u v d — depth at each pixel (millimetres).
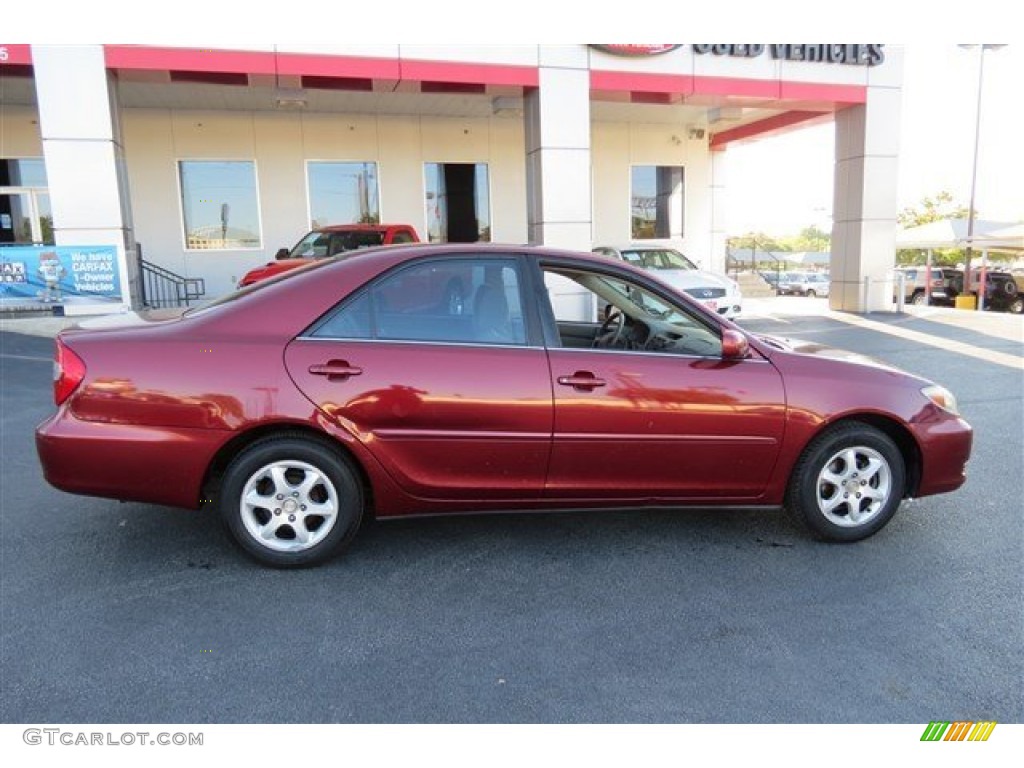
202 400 3531
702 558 3965
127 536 4195
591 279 4398
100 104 11156
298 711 2688
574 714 2682
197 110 15820
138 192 15719
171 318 3855
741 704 2738
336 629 3227
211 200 16203
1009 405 7613
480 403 3672
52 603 3426
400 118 17094
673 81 14242
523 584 3654
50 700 2730
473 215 17953
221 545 4074
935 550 4070
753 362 3973
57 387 3590
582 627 3256
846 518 4105
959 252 46281
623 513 4621
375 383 3613
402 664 2973
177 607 3398
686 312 4035
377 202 17219
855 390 4008
